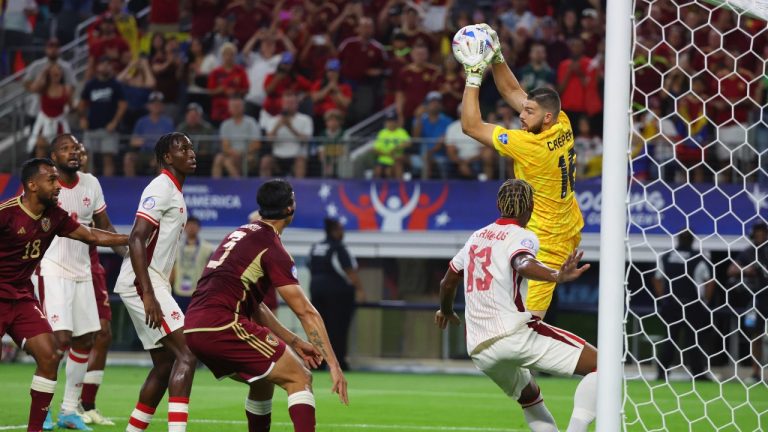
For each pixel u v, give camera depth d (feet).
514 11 228.84
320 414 119.75
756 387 165.27
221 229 195.72
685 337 181.98
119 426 103.81
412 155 195.31
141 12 263.29
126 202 197.26
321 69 224.53
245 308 74.49
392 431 104.88
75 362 101.09
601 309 64.44
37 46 255.50
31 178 86.43
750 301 178.81
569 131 77.66
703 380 180.45
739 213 181.98
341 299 184.55
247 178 195.83
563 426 111.55
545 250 78.18
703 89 192.44
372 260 195.62
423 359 195.11
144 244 83.71
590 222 187.01
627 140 65.21
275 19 232.73
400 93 209.77
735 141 186.29
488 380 171.63
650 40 199.00
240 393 142.31
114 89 213.25
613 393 63.93
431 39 221.66
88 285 101.91
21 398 129.49
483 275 73.15
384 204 193.06
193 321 73.77
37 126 211.82
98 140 202.08
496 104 205.98
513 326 72.13
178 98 223.71
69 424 100.73
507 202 73.31
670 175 185.37
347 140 197.67
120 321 201.26
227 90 216.13
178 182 87.76
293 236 194.39
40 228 87.76
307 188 194.90
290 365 73.56
